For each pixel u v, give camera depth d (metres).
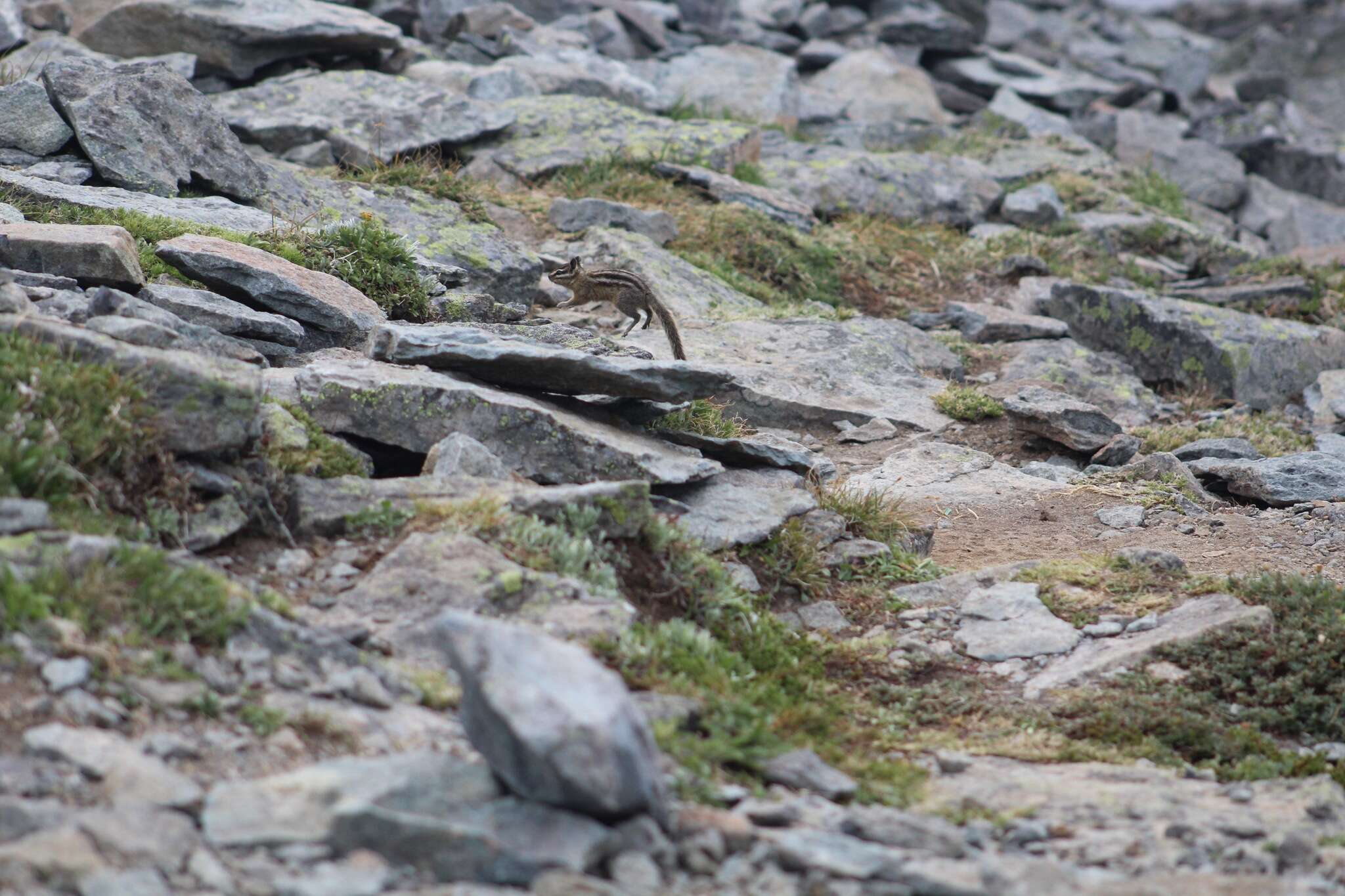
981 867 14.12
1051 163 71.94
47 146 37.25
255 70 54.28
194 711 14.84
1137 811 16.56
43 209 31.92
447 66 59.75
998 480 33.50
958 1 102.50
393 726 15.70
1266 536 29.31
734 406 37.84
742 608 21.78
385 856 13.00
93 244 26.16
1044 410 36.94
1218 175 81.25
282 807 13.36
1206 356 46.72
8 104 37.53
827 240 53.44
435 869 12.94
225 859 12.64
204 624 15.98
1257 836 15.95
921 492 32.44
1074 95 91.50
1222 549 28.16
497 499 20.81
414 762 14.28
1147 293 50.94
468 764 14.46
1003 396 40.09
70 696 14.23
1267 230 78.62
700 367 25.89
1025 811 16.48
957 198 61.38
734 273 48.06
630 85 68.25
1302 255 64.19
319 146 48.41
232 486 19.78
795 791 16.12
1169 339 47.50
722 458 28.11
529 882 12.91
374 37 55.94
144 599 15.93
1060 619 23.89
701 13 89.12
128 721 14.37
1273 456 38.09
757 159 59.12
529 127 55.62
